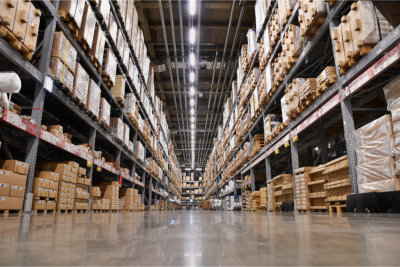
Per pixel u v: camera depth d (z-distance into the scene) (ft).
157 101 50.67
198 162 130.62
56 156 21.06
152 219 10.16
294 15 20.21
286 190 22.61
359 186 12.23
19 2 11.68
